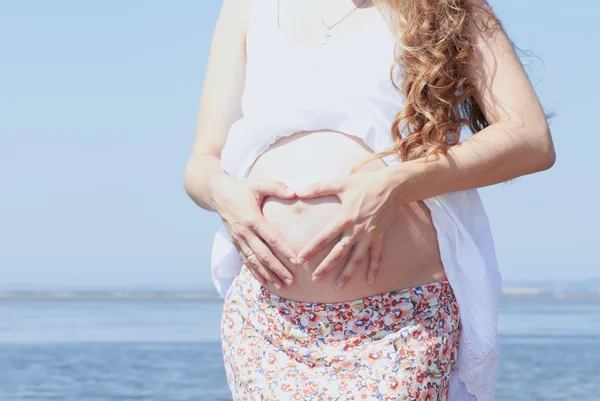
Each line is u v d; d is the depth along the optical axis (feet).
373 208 6.12
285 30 6.95
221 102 7.43
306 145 6.73
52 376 34.78
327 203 6.40
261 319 6.55
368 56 6.63
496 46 6.57
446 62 6.43
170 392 29.35
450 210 6.46
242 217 6.45
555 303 159.43
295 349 6.33
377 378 6.14
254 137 6.86
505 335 61.41
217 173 6.82
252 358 6.47
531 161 6.39
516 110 6.42
